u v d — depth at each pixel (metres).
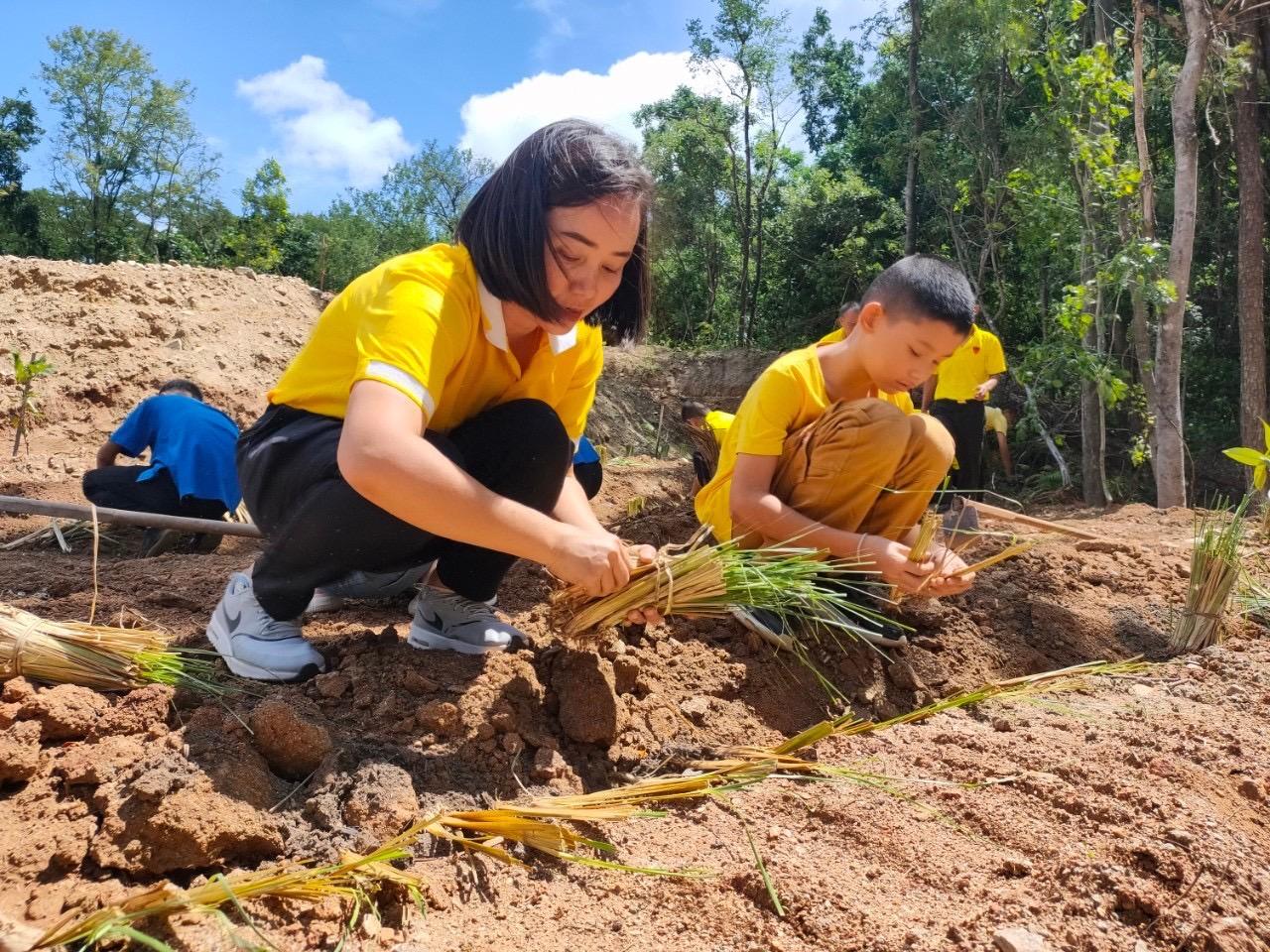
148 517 3.62
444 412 2.28
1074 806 2.13
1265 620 3.64
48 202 35.81
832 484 2.79
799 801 2.12
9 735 1.86
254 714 1.97
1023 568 3.83
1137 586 3.91
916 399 14.48
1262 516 4.70
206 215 36.81
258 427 2.29
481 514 1.83
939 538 3.28
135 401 8.18
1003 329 14.63
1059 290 14.60
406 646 2.46
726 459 3.15
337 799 1.89
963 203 14.36
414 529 2.13
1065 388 13.16
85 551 4.79
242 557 3.93
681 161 23.78
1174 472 8.84
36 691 2.06
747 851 1.92
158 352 8.79
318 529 2.12
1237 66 9.76
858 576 2.85
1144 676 3.12
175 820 1.66
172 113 34.56
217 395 8.60
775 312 23.73
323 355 2.17
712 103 23.36
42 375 8.00
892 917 1.74
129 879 1.65
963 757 2.38
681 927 1.70
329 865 1.72
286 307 10.41
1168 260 9.20
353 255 37.31
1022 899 1.81
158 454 4.94
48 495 6.11
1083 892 1.83
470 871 1.78
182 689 2.15
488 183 2.08
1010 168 14.54
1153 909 1.79
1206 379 13.72
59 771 1.83
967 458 7.63
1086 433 10.41
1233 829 2.12
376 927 1.60
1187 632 3.40
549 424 2.27
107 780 1.80
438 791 1.99
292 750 1.95
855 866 1.90
